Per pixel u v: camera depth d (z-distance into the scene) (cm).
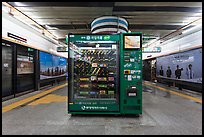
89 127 338
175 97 686
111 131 318
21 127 338
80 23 820
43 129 328
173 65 1037
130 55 413
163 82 1248
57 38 1175
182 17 719
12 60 670
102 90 436
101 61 440
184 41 916
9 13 616
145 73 1700
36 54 878
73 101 420
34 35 848
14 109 483
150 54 1518
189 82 842
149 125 351
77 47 435
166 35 1043
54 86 1120
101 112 415
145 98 664
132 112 411
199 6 595
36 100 620
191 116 416
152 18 735
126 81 412
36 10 632
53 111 461
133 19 750
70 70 423
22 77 754
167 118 399
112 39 416
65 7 607
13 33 642
